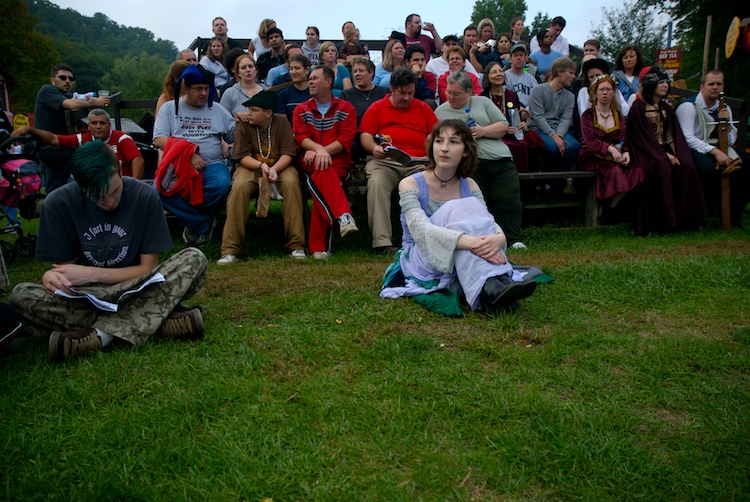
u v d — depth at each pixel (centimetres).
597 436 228
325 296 396
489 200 605
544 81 805
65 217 306
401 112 589
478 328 340
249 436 227
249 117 555
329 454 218
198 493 198
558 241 628
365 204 755
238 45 988
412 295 388
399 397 253
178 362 293
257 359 292
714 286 420
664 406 255
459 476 207
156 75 9325
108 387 265
